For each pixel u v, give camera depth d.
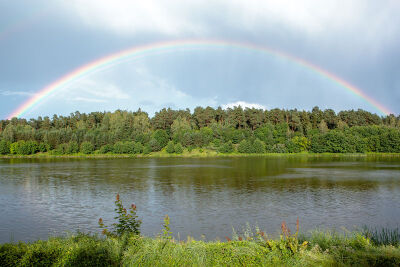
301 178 64.94
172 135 182.62
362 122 190.38
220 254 11.76
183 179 64.38
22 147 158.75
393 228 27.61
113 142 170.75
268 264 11.17
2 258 10.94
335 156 149.00
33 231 27.94
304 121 182.25
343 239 14.92
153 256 11.59
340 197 43.38
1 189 52.28
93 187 53.94
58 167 96.31
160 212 34.69
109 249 11.89
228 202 40.16
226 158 142.00
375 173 74.19
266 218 31.88
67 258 10.89
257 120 185.38
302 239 15.90
